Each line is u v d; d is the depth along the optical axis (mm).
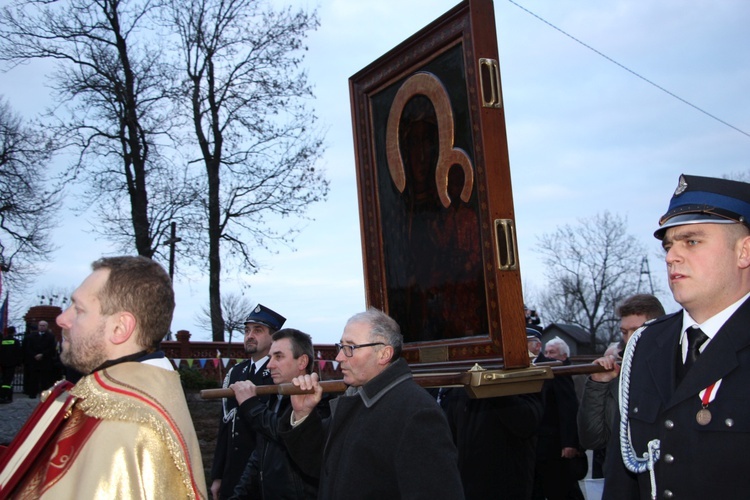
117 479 2119
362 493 3070
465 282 3729
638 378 2609
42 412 2312
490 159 3482
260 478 4434
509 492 4777
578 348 44781
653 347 2629
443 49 3834
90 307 2447
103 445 2162
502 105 3559
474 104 3582
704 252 2387
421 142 4066
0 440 13047
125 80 20922
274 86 21750
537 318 7465
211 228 21531
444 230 3881
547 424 6230
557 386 6145
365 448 3111
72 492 2135
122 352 2453
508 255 3451
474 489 4809
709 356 2350
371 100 4547
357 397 3307
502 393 3371
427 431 3012
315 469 3590
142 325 2475
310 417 3547
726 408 2273
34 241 23578
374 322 3387
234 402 5680
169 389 2377
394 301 4328
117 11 21000
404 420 3061
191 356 15398
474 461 4840
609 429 3982
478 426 4863
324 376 16750
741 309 2385
